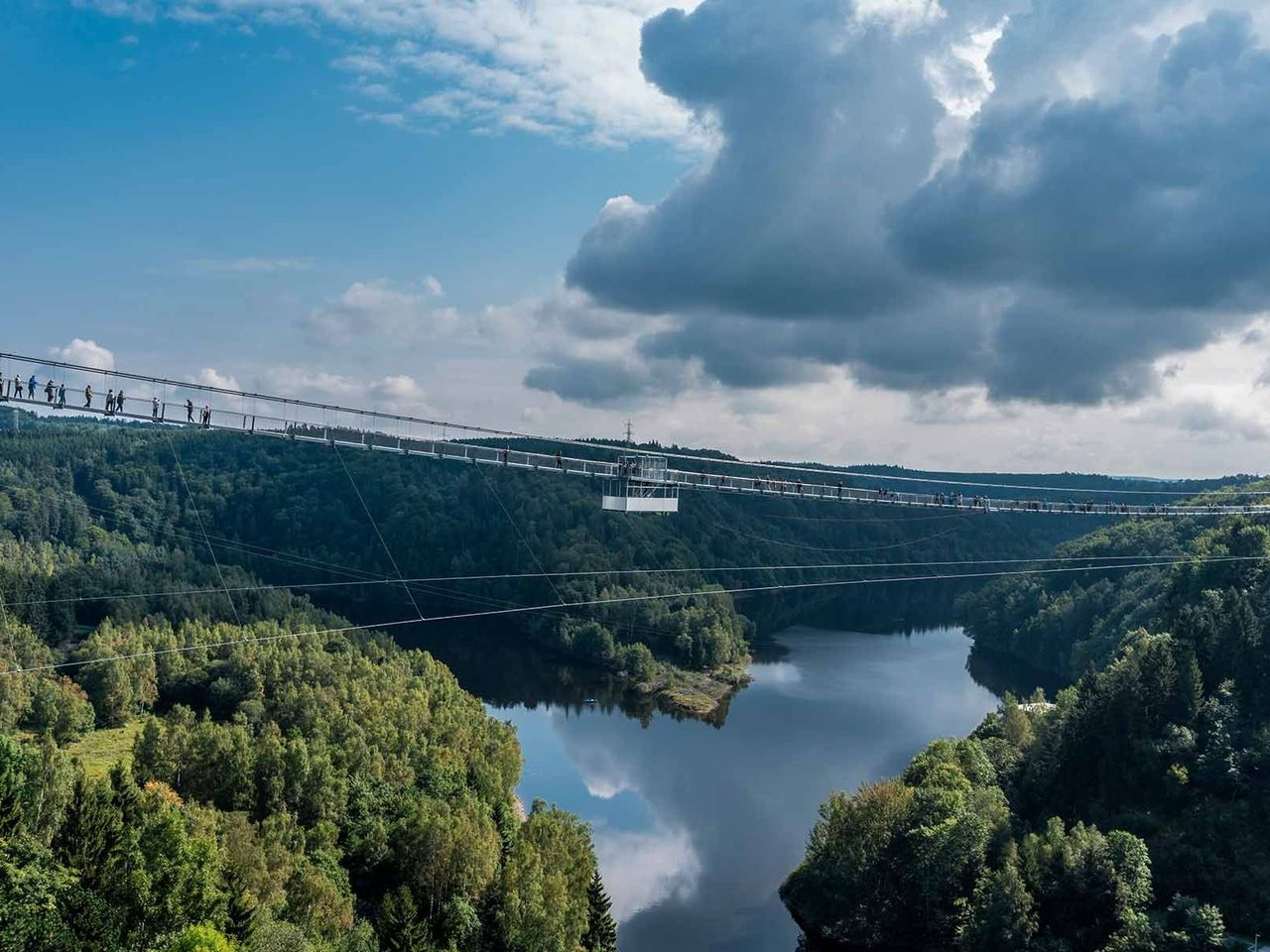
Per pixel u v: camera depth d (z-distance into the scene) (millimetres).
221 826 86938
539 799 115625
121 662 147625
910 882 102312
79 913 64750
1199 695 121312
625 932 106375
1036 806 121000
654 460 137500
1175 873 100500
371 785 108125
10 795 74938
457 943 83250
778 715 188375
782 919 109625
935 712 190250
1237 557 161625
